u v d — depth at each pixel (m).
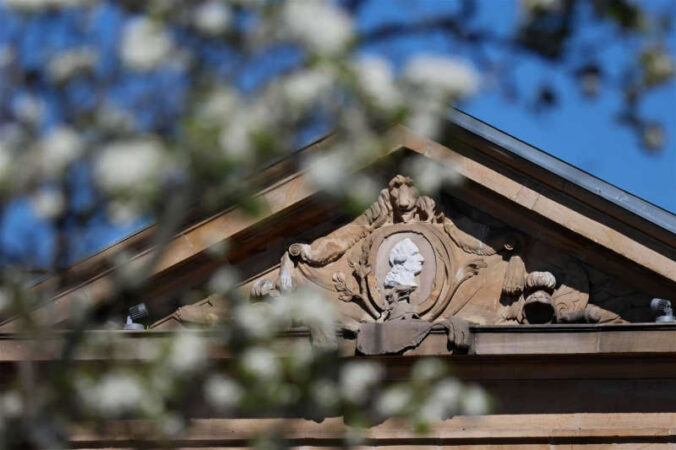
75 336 16.44
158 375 17.28
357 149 15.57
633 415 30.80
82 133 15.04
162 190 14.88
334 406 18.53
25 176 15.00
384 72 15.30
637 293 31.23
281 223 31.44
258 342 17.91
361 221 31.78
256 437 18.14
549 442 30.80
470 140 31.17
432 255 31.48
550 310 30.92
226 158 14.73
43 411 16.11
